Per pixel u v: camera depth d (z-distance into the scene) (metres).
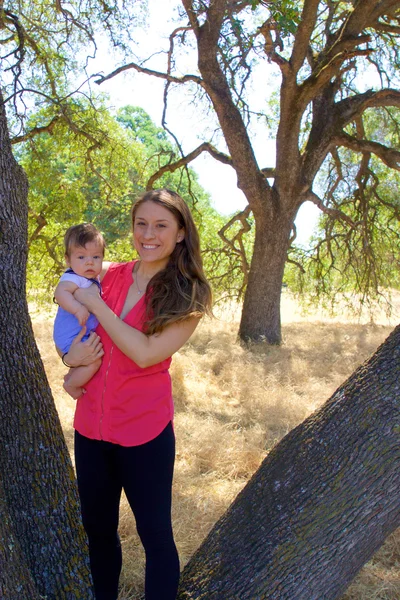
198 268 2.47
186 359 9.54
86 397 2.42
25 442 2.45
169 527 2.39
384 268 15.85
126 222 15.51
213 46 11.23
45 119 13.15
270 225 12.62
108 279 2.60
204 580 2.30
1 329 2.41
